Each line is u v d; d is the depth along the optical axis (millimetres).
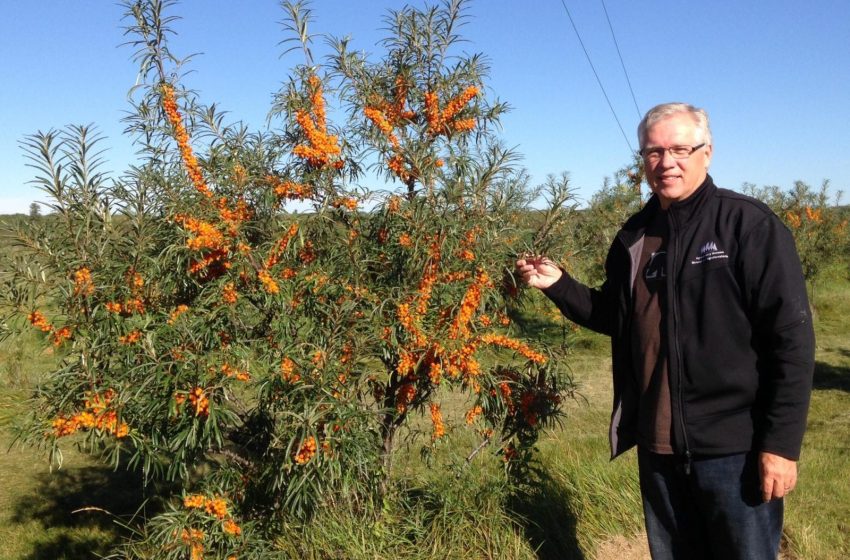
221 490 2975
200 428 2699
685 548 2549
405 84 3328
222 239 2717
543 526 3691
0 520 4695
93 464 5879
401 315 2805
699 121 2340
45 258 2734
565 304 2943
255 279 2801
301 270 2924
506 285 3170
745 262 2205
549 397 3412
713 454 2311
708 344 2283
